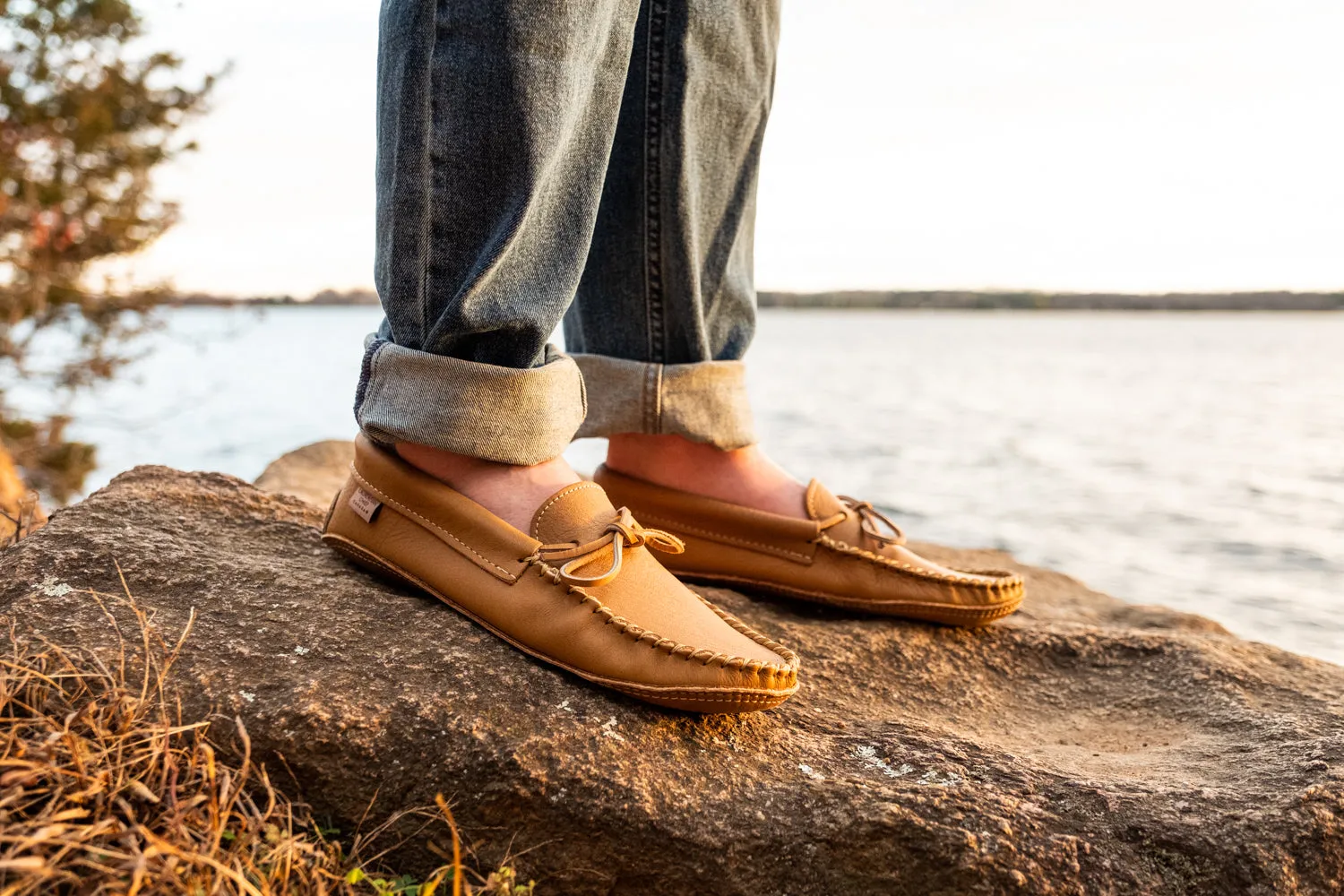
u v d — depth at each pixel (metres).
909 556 1.43
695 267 1.34
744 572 1.42
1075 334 111.44
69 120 6.22
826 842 0.92
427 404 1.08
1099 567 8.84
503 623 1.08
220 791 0.84
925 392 41.31
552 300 1.10
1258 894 0.92
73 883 0.74
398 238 1.07
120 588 1.11
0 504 1.90
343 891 0.86
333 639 1.07
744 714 1.08
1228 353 83.69
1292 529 11.12
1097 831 0.95
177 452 17.55
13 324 6.12
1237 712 1.22
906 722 1.13
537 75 1.01
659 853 0.92
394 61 1.06
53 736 0.78
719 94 1.33
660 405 1.35
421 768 0.95
